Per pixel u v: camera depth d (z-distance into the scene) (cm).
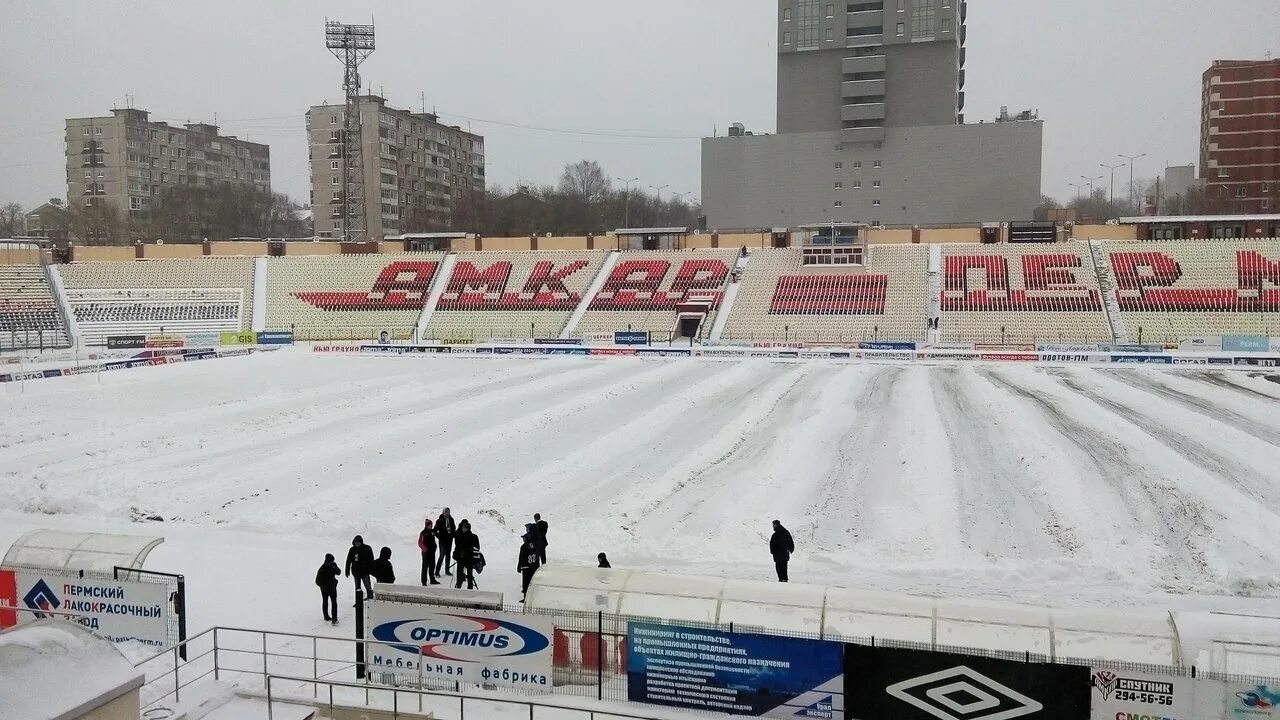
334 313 8575
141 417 4369
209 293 8888
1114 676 1209
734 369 6047
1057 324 6956
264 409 4588
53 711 1001
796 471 3102
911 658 1287
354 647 1703
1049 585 2020
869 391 4859
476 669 1492
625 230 9406
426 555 2030
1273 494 2695
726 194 12100
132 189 15600
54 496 2823
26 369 5897
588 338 7662
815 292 7950
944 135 11338
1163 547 2247
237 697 1430
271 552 2314
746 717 1380
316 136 14125
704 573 2106
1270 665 1205
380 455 3497
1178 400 4384
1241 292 6912
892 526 2472
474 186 17000
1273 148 11669
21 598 1730
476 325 8244
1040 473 2948
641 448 3553
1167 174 14862
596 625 1449
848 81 11888
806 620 1371
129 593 1675
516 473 3186
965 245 8275
